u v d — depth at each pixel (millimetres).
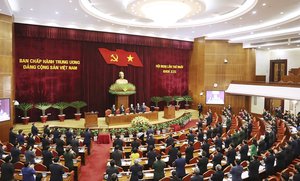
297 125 17312
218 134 12445
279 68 26250
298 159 10117
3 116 14328
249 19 17109
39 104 17859
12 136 12000
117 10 16062
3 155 9617
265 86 19625
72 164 8836
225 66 23906
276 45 22375
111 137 15438
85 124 16531
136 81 22469
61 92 19141
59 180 6934
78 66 19734
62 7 14281
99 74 20641
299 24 16750
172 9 13703
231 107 23641
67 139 12195
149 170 8219
